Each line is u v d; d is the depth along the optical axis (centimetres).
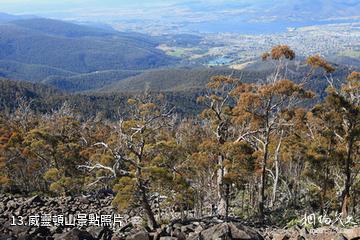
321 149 2691
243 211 3067
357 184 2919
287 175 3566
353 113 2495
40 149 3575
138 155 1966
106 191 3100
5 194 2855
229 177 2542
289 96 2503
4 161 3769
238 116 2723
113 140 2711
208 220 2044
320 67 2506
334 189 2828
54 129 4338
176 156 2253
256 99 2502
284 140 3011
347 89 2567
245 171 2652
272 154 3086
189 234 1352
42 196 2894
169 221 1995
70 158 3572
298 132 3092
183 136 3609
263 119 2622
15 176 4034
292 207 2934
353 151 2748
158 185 1920
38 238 1236
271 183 3591
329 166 2834
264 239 1159
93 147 4031
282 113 2542
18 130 4531
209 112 2900
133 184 1855
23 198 2555
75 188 3228
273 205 2988
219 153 2680
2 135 4212
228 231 1087
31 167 3831
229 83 2900
